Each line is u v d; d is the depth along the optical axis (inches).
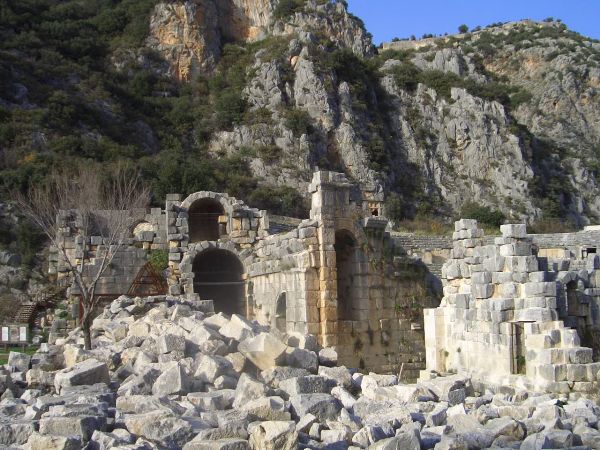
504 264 916.0
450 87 5388.8
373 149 4633.4
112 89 4520.2
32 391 650.8
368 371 1393.9
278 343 671.8
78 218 1889.8
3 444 479.8
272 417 528.1
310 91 4677.7
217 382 620.1
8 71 3922.2
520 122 5698.8
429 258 1907.0
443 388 656.4
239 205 1834.4
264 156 4242.1
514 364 871.7
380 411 573.6
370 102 5019.7
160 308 978.1
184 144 4456.2
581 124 5639.8
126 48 5054.1
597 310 962.7
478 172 4845.0
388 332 1434.5
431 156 4906.5
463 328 987.3
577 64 6097.4
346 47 5620.1
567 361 814.5
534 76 6181.1
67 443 445.7
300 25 5674.2
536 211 4569.4
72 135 3659.0
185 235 1813.5
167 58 5128.0
